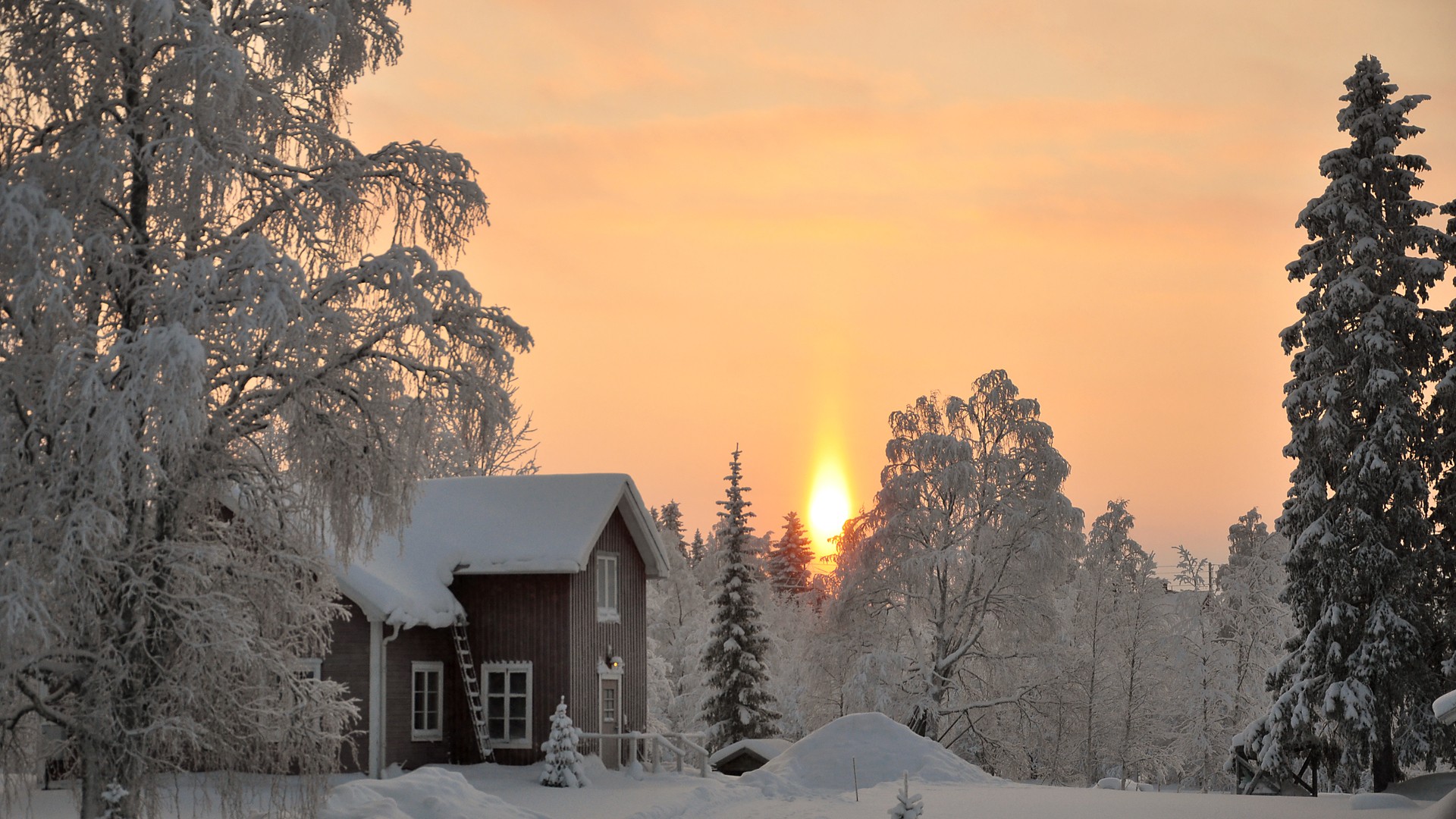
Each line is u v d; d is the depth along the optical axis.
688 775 34.62
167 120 17.03
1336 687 32.88
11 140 17.22
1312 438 34.78
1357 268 34.59
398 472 18.02
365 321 18.05
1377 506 33.62
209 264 16.03
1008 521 48.53
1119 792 32.03
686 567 68.62
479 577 34.78
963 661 52.56
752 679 54.31
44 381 15.75
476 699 34.09
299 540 18.12
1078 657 53.88
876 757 35.66
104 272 16.69
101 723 16.06
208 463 17.56
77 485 15.26
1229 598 55.97
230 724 16.77
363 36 19.30
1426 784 31.34
